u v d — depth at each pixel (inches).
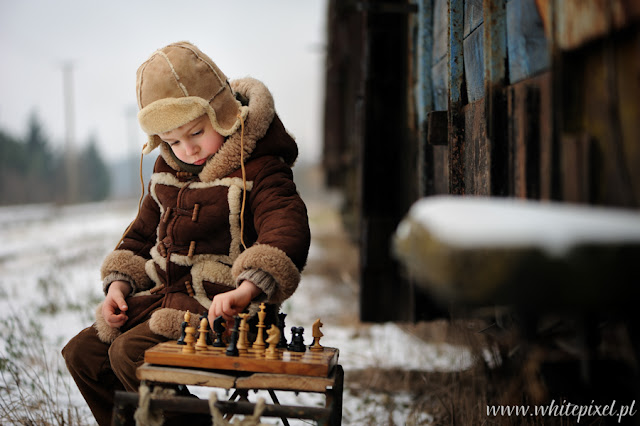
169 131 94.4
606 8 60.3
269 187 95.3
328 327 206.5
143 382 78.1
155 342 89.3
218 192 96.7
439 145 130.3
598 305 47.8
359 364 160.7
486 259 46.7
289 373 76.0
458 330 145.3
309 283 308.7
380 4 171.0
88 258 382.6
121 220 908.6
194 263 96.5
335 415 80.4
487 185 99.2
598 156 64.2
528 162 86.5
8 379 135.5
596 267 46.4
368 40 176.1
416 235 52.7
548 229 47.3
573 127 68.7
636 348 71.4
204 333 81.2
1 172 2615.7
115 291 98.1
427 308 153.4
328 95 607.8
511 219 49.2
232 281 95.3
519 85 90.7
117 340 89.1
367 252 177.3
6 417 110.0
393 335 190.9
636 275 46.4
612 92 60.0
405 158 172.7
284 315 87.5
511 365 129.2
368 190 178.1
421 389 139.6
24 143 3009.4
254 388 76.1
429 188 146.1
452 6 116.3
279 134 102.0
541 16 82.4
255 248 85.7
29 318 187.0
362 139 177.8
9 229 719.7
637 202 57.2
